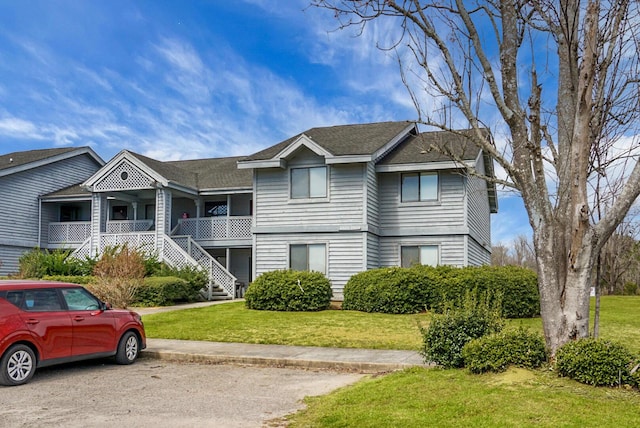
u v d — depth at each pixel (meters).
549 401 6.74
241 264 29.69
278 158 22.78
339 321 16.53
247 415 7.30
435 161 22.08
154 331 15.04
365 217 22.06
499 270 18.66
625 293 30.81
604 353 7.52
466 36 8.62
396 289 18.39
